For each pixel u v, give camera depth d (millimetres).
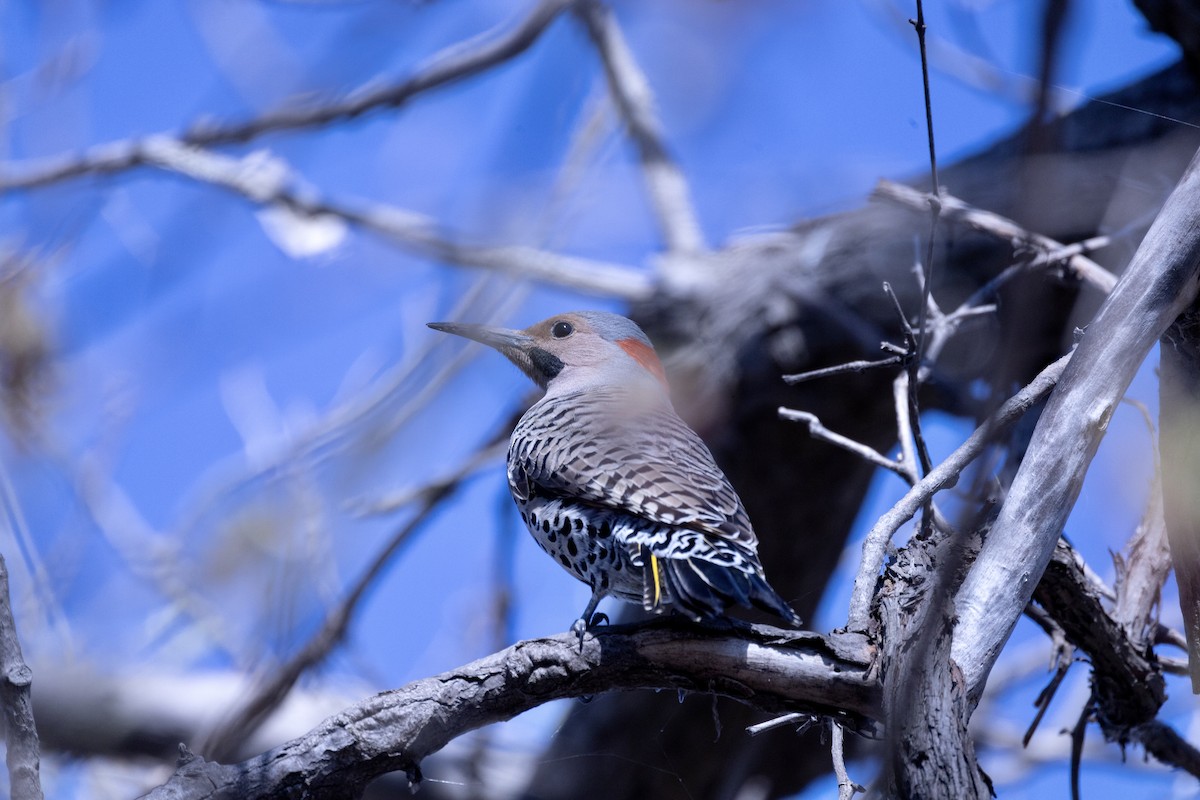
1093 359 6914
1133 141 11211
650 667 7168
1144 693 8883
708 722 13508
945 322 9148
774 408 13383
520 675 7148
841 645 6949
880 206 12742
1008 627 6703
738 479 13672
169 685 13547
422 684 7148
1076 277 9820
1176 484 7848
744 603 7383
